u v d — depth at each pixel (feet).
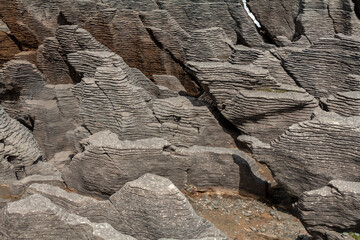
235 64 58.44
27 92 65.92
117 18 66.59
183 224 34.32
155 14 66.59
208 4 68.95
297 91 53.42
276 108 51.78
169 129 55.47
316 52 54.85
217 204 48.47
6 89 65.31
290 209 47.47
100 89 54.49
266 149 45.01
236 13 69.51
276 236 42.34
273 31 73.92
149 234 35.27
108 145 46.37
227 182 50.49
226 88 54.34
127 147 46.19
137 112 54.49
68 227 31.32
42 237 31.40
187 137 55.67
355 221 35.45
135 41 68.33
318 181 42.39
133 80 60.13
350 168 40.50
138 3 67.15
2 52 67.05
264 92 52.80
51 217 31.12
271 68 57.06
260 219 45.78
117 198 36.70
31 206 31.35
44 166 54.44
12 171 51.47
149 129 55.52
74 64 60.64
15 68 63.46
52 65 66.69
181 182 50.21
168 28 67.26
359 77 50.62
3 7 65.10
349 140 40.01
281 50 57.26
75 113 64.75
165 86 68.85
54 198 39.11
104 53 58.75
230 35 71.31
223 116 57.47
